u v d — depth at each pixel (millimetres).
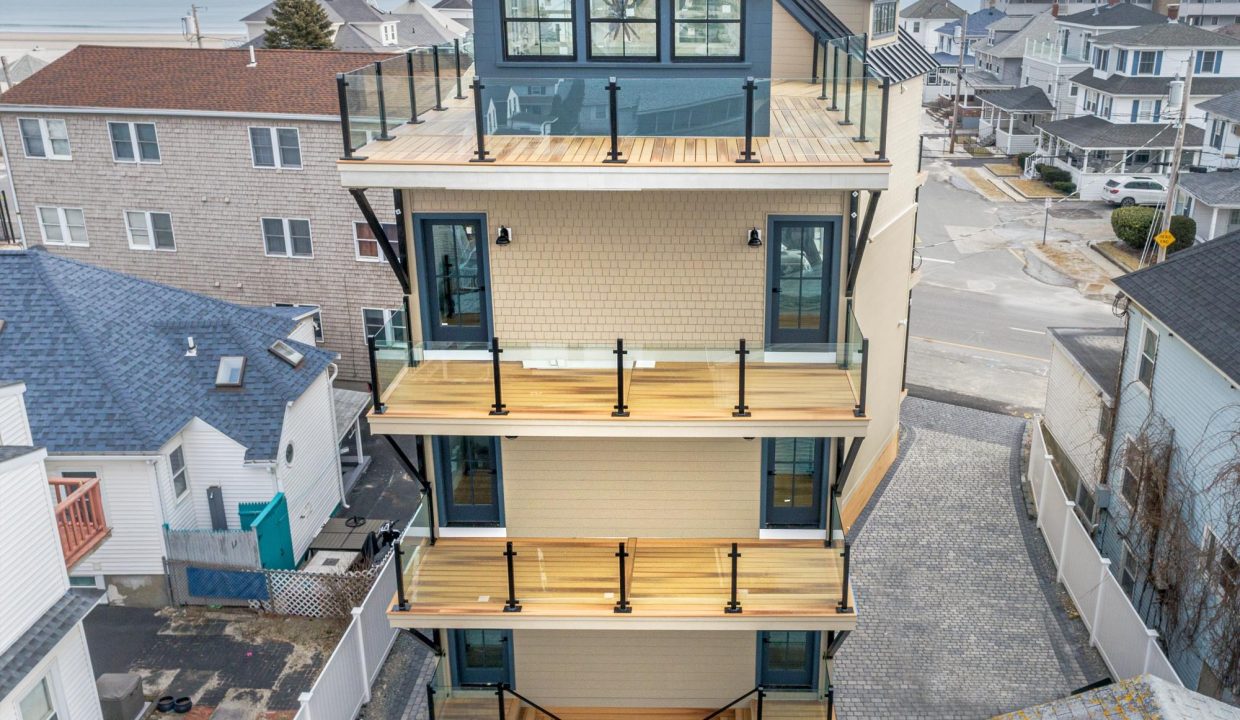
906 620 16969
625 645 14062
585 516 13773
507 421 12078
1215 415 14594
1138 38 52188
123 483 17797
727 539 13734
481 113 11242
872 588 17859
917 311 33875
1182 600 15172
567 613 12461
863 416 11805
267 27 66938
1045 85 63219
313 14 54031
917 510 20516
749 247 12695
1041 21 70500
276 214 27891
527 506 13773
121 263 29750
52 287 20234
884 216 18625
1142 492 16578
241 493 19031
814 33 14625
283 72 28656
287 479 19312
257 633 17438
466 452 13586
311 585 17641
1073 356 20188
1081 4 81438
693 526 13734
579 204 12609
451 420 12141
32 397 18375
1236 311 14875
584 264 12914
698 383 12367
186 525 18906
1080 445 20062
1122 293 17656
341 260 27984
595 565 13266
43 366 18891
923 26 89812
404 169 11320
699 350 12281
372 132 12031
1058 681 15492
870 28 17984
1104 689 11930
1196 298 15789
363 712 15273
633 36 13000
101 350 19234
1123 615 15078
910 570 18391
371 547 19531
